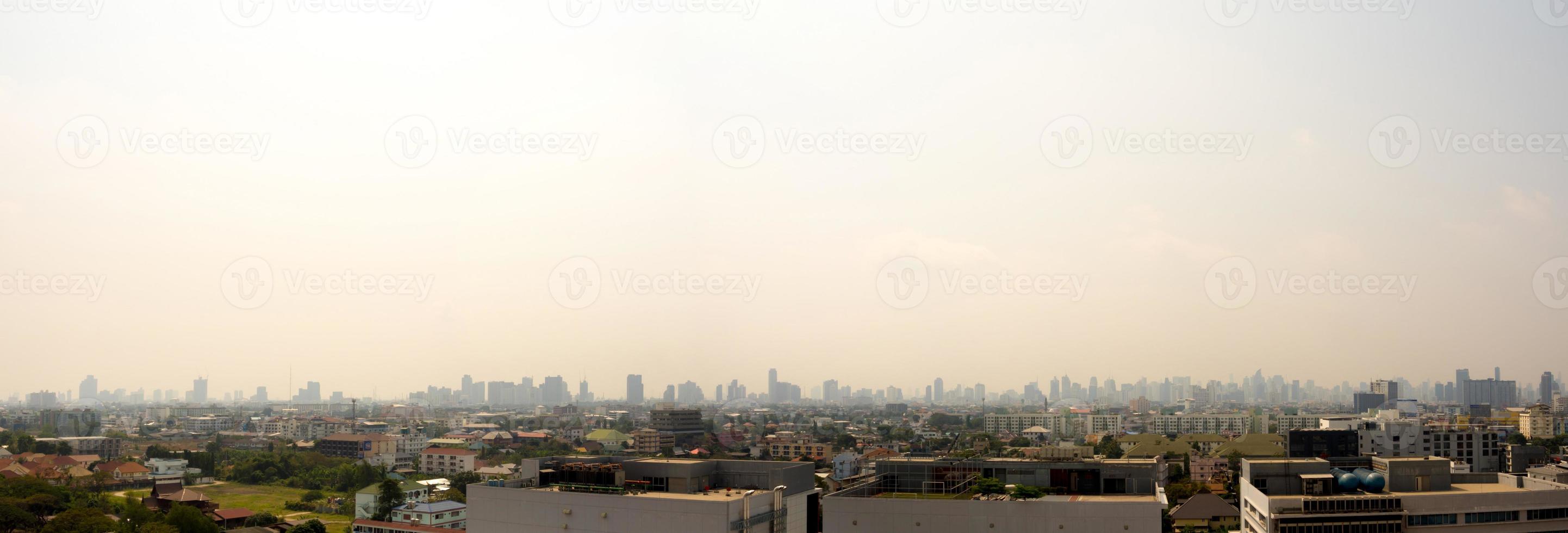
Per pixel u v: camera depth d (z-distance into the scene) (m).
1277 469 147.38
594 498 117.38
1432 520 136.38
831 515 114.31
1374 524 135.50
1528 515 137.62
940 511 111.00
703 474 131.88
